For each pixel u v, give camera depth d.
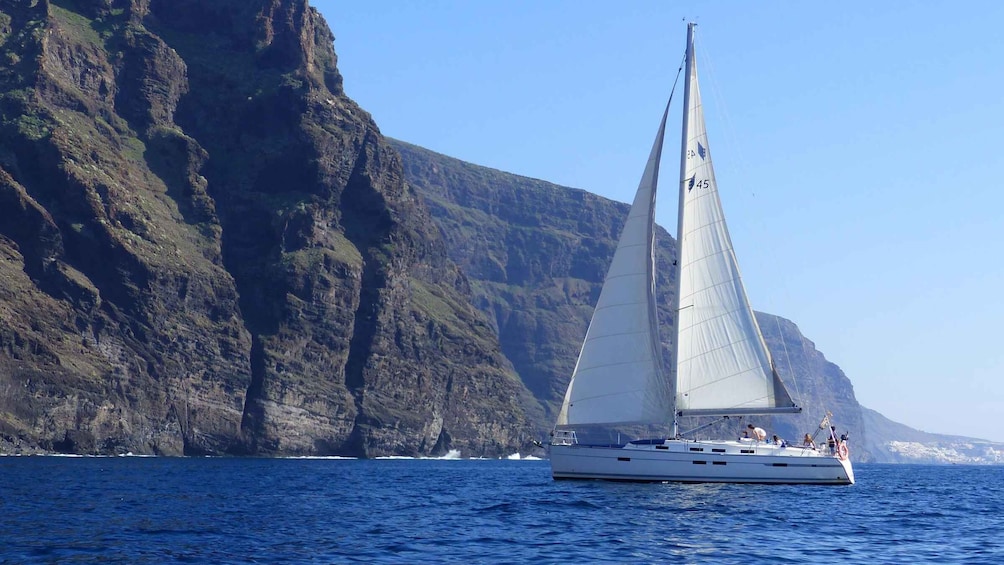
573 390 79.81
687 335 77.38
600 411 79.00
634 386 78.38
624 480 78.88
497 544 48.59
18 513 59.09
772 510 63.44
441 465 190.38
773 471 78.81
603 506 64.56
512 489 90.25
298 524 56.53
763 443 78.88
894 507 70.56
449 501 73.94
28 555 43.56
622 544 48.62
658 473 78.19
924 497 86.19
